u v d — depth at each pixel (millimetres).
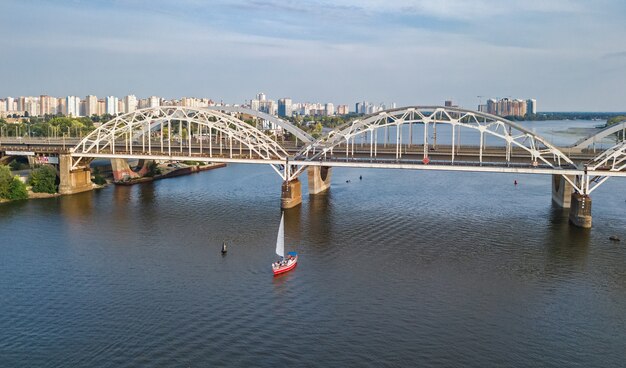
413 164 132750
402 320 69375
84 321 68812
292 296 76688
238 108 166625
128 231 111000
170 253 95875
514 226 115375
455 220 121125
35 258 92500
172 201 143750
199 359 60000
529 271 87062
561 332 66438
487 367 58719
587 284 81500
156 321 68938
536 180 184500
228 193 156375
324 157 145500
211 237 106562
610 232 110188
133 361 59719
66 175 155125
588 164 126250
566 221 120000
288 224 117188
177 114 160750
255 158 149500
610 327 67688
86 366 58719
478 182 179875
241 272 86250
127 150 164875
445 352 61688
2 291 78000
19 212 128375
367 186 171000
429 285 80938
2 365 58688
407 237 106688
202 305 73562
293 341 64000
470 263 90875
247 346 62844
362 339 64500
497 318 70062
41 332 66062
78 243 101688
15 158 193625
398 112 137125
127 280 82438
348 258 93312
